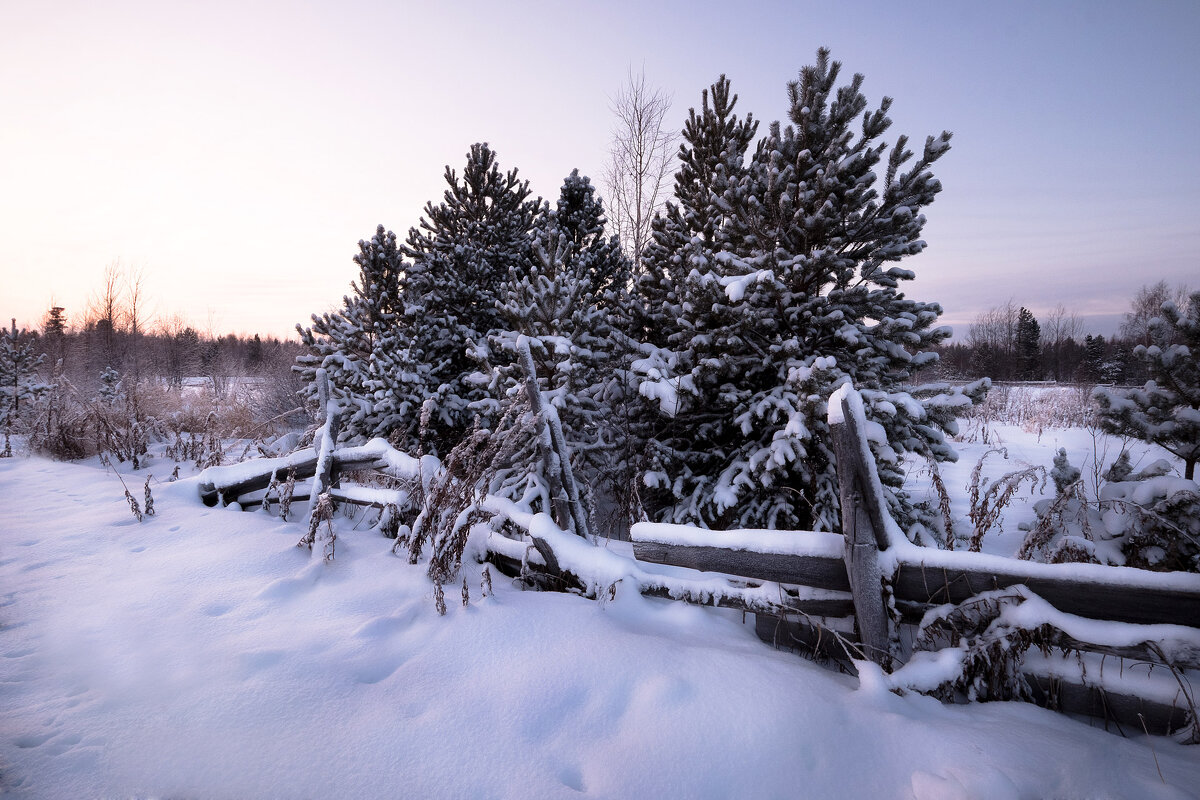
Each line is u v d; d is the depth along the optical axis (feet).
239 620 10.50
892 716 7.41
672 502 20.40
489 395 21.75
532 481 17.20
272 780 6.40
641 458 19.88
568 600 11.12
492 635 9.59
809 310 17.24
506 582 12.95
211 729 7.28
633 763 6.74
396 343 27.81
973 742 6.86
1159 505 9.89
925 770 6.50
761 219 18.57
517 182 36.32
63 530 15.90
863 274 17.46
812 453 16.67
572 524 15.12
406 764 6.68
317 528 15.02
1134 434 14.80
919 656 8.76
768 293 16.61
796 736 7.07
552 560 11.97
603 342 21.07
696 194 23.18
